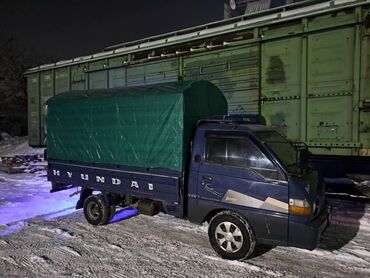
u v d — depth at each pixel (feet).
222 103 19.81
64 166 21.79
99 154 19.67
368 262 14.71
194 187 15.87
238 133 14.88
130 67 35.42
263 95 26.71
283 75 25.61
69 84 42.11
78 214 22.84
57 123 22.11
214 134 15.48
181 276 13.37
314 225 13.28
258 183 14.11
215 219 15.25
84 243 17.08
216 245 15.23
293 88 25.14
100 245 16.79
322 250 16.07
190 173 16.02
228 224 14.88
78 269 14.01
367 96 21.97
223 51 28.73
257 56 26.71
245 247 14.43
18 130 83.56
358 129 22.41
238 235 14.61
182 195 16.24
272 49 26.09
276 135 16.30
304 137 24.67
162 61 32.81
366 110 22.06
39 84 46.39
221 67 28.89
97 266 14.30
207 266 14.26
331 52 23.29
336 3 22.76
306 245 13.21
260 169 14.16
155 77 33.45
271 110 26.35
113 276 13.37
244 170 14.48
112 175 19.03
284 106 25.66
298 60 24.80
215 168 15.25
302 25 24.43
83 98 20.44
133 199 19.62
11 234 18.57
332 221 20.52
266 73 26.48
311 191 13.84
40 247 16.53
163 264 14.49
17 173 42.14
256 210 14.14
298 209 13.25
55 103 22.09
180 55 31.40
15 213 23.32
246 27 26.99
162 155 16.83
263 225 14.01
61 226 20.02
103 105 19.30
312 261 14.80
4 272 13.73
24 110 87.30
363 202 24.54
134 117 17.93
